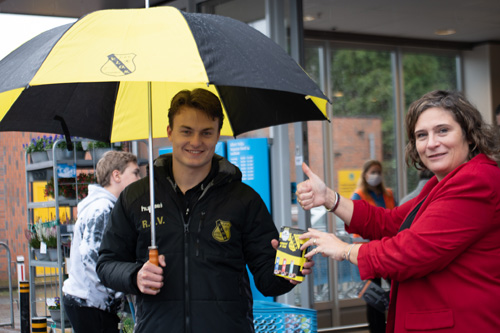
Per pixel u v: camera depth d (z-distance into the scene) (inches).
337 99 271.3
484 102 285.6
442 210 87.8
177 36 91.0
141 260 103.3
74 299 157.2
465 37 281.7
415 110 96.3
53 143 233.8
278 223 241.0
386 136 284.5
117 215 106.3
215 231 102.3
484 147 91.7
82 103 124.9
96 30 92.8
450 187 88.8
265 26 244.1
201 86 125.6
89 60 87.3
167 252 101.8
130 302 136.9
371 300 230.1
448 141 92.6
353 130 276.4
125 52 88.1
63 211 286.2
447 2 253.3
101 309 157.6
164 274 101.3
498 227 88.7
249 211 105.0
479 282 87.7
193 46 89.4
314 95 96.0
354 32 266.5
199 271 101.2
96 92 125.1
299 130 235.1
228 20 102.8
